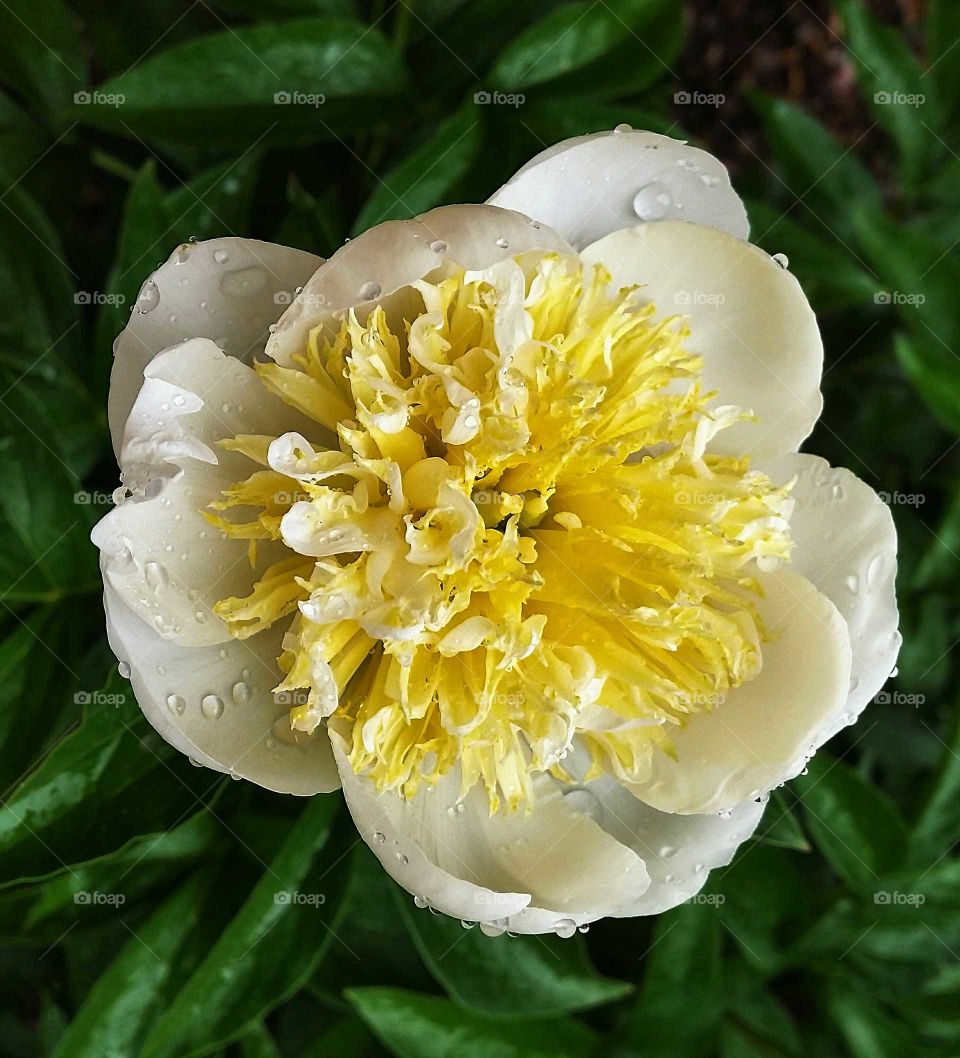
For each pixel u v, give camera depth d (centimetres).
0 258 19
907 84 23
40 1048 22
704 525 16
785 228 21
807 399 16
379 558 14
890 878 20
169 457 14
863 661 17
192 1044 16
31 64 20
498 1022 19
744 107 30
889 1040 21
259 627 15
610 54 20
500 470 15
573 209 16
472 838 16
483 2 21
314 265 15
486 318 14
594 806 17
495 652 15
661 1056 20
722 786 16
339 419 15
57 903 17
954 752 20
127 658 14
